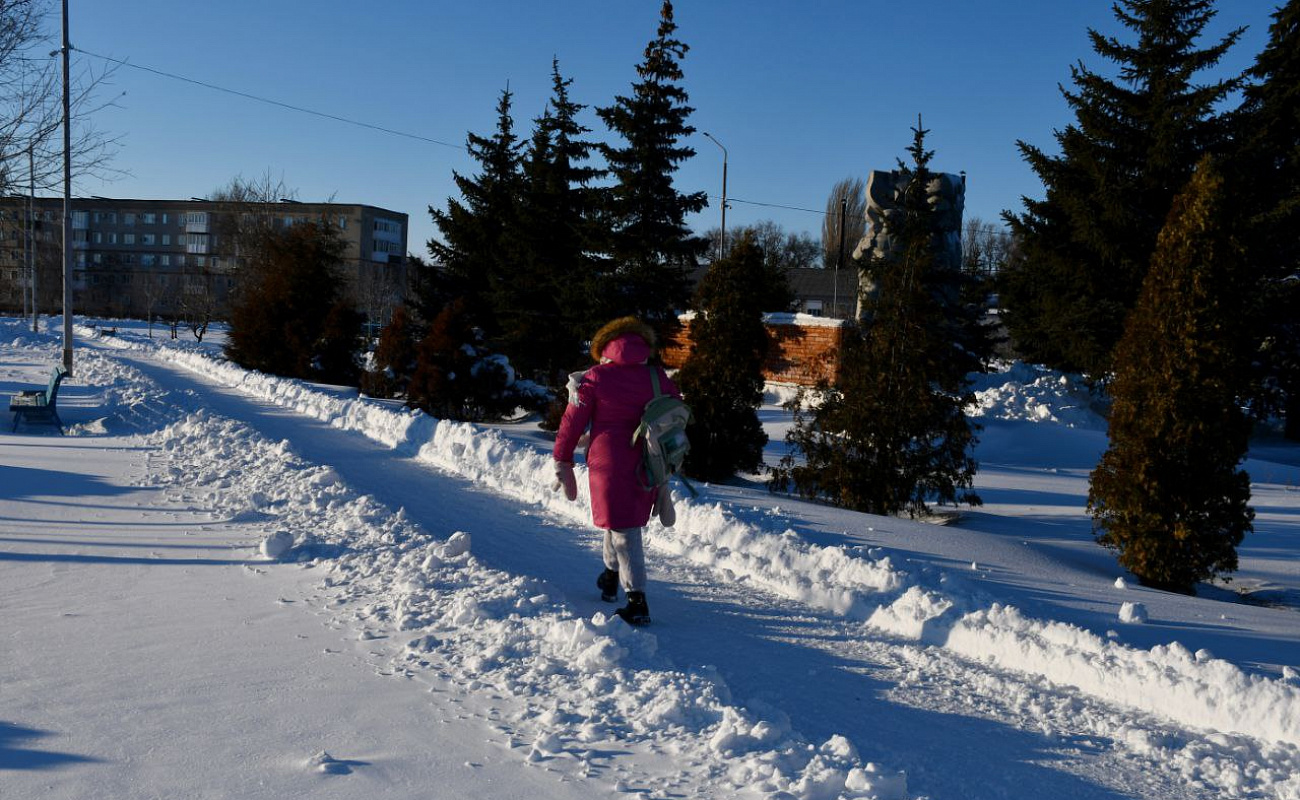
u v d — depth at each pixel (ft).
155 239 403.34
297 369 102.06
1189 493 27.48
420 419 45.57
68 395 62.18
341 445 44.06
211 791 9.33
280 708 11.78
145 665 13.39
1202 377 27.35
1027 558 27.43
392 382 84.07
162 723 11.17
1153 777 11.37
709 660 15.06
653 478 16.81
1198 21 93.50
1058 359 106.22
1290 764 11.71
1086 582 24.57
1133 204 94.27
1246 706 12.84
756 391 44.11
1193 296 27.37
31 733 10.73
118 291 390.21
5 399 60.13
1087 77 96.43
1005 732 12.70
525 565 21.76
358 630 15.34
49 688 12.32
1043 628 16.28
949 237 86.43
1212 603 22.39
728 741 10.80
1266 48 105.50
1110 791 10.89
